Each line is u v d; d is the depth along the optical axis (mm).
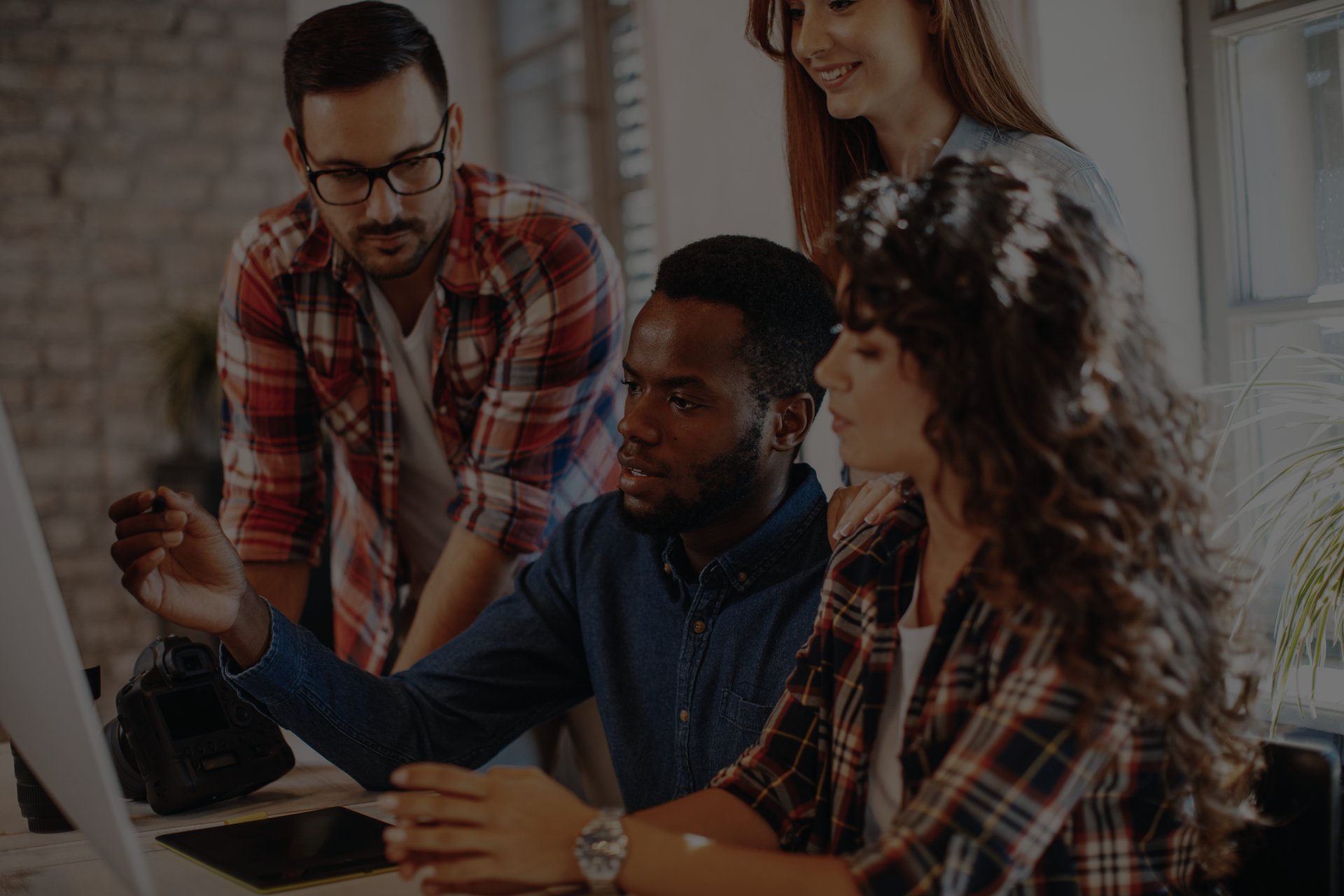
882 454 854
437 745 1337
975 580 867
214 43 4551
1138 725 826
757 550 1262
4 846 1160
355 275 1785
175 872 1036
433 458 1935
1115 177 2010
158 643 1308
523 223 1790
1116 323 823
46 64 4383
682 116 2812
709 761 1270
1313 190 1902
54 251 4395
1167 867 867
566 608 1414
